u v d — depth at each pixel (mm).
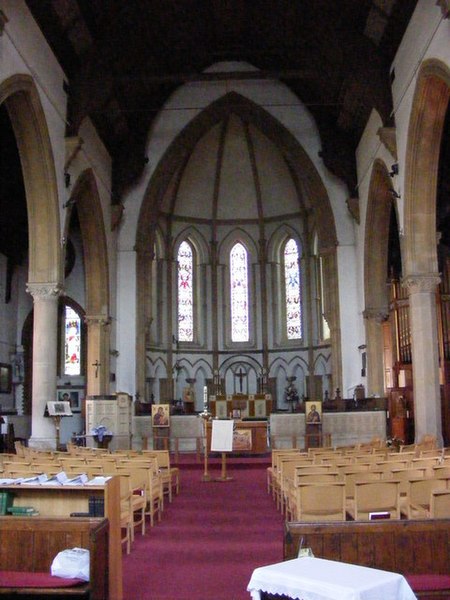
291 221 36344
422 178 19547
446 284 25188
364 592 3857
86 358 31078
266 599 4352
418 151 19203
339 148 29016
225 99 30078
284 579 4109
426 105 18250
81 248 31688
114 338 28453
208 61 29781
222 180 36156
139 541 10250
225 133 34375
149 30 24297
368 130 25922
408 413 25484
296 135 29953
